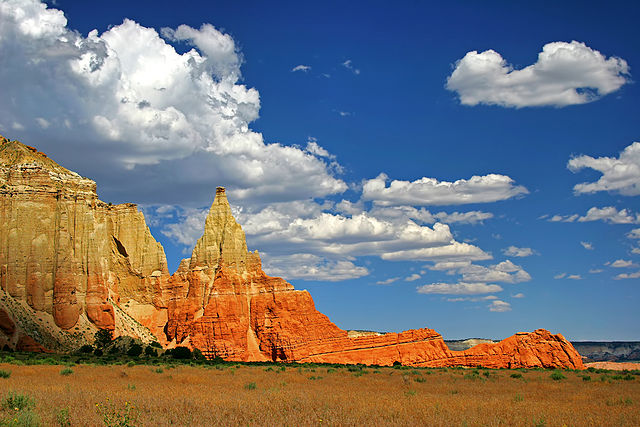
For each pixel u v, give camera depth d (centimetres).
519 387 6156
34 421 2884
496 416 3488
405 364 15075
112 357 10812
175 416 3234
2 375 5716
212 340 14250
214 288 14988
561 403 4409
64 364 8356
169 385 5312
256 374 7712
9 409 3312
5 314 11619
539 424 3225
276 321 15088
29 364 8094
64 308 12962
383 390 5412
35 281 12938
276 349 14538
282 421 3148
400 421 3178
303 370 9319
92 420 3008
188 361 11200
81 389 4544
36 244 13188
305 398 4172
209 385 5500
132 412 3275
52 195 13750
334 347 15138
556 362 14838
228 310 14812
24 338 11638
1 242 12988
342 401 4094
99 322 13538
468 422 3209
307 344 14875
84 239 13938
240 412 3447
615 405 4347
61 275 13162
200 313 15175
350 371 9388
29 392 4112
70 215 13875
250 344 14850
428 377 8069
